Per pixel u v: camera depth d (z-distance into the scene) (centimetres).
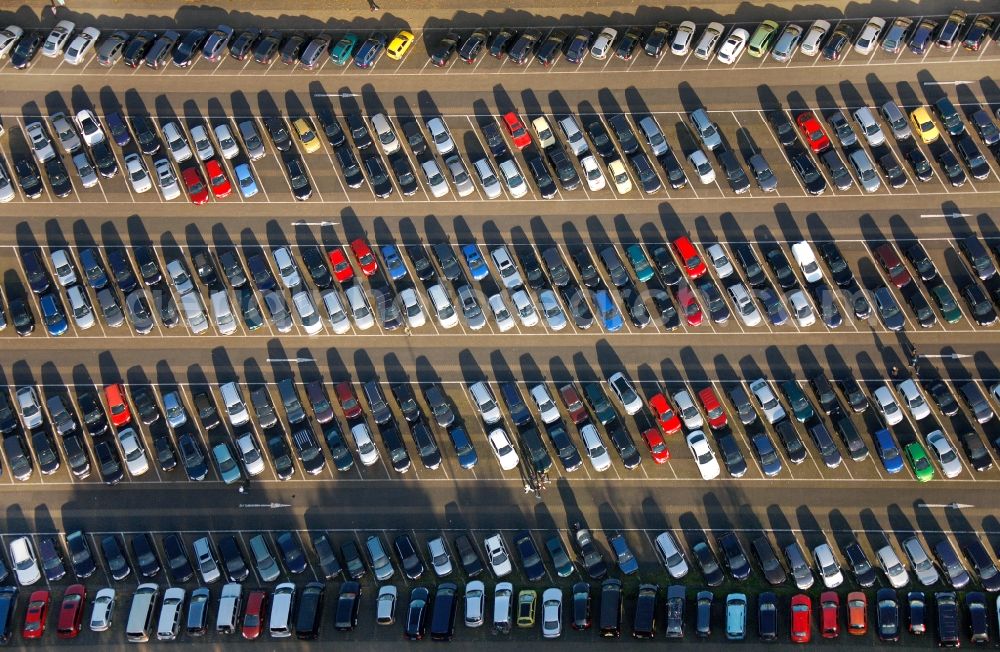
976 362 10156
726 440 10012
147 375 10456
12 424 10262
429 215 10775
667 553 9712
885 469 9931
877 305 10300
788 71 10950
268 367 10456
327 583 9931
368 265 10562
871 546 9794
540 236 10688
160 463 10188
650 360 10344
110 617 9769
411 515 10081
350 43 11088
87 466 10175
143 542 9956
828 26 11006
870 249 10506
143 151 10988
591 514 10019
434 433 10269
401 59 11138
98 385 10438
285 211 10825
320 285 10594
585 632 9662
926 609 9556
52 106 11144
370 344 10488
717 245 10481
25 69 11212
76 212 10862
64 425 10256
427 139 10975
